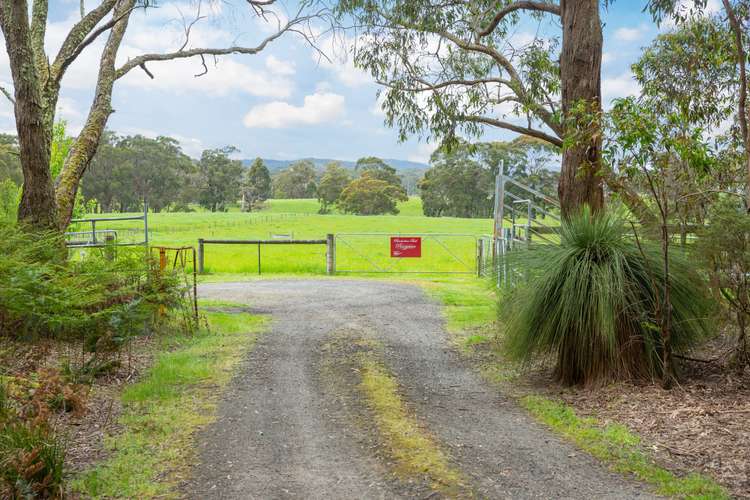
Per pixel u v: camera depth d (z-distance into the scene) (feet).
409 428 18.13
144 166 244.83
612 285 21.04
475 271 68.95
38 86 29.71
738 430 16.34
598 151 28.14
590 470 14.79
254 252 108.68
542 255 23.12
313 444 16.94
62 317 22.17
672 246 22.74
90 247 38.42
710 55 34.55
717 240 20.89
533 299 22.31
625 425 17.65
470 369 26.35
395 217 225.97
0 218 25.98
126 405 20.40
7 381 17.37
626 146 20.53
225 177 288.92
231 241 70.08
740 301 21.11
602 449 15.98
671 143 20.81
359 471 14.94
